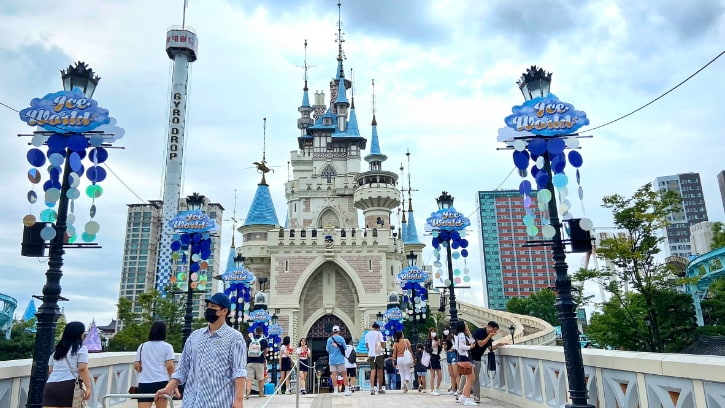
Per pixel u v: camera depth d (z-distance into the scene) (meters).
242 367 5.19
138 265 100.06
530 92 9.62
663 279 30.48
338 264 49.41
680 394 5.62
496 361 13.38
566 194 8.78
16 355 45.66
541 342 37.28
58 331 50.19
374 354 18.75
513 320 46.38
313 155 71.12
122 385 12.39
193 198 17.62
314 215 66.88
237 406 4.99
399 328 31.81
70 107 9.38
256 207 55.94
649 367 6.13
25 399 8.44
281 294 48.31
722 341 25.12
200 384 5.09
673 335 29.50
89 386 7.42
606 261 31.45
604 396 7.43
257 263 53.94
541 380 10.02
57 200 9.21
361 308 48.00
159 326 8.84
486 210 135.75
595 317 35.31
